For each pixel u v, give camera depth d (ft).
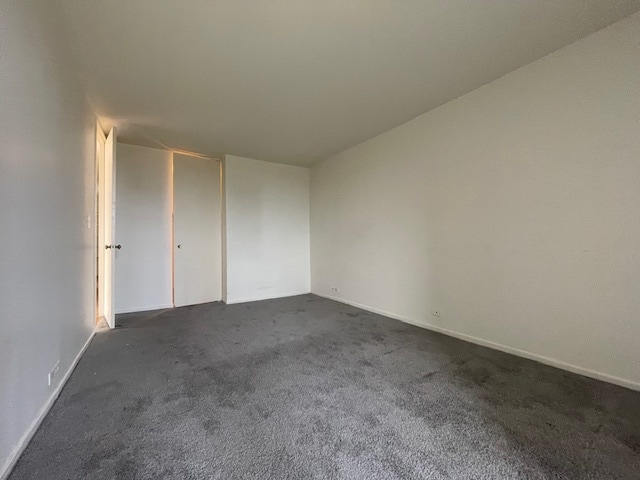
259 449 4.29
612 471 3.89
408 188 11.26
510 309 8.13
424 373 6.85
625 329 6.21
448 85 8.68
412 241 11.10
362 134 12.48
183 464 3.99
